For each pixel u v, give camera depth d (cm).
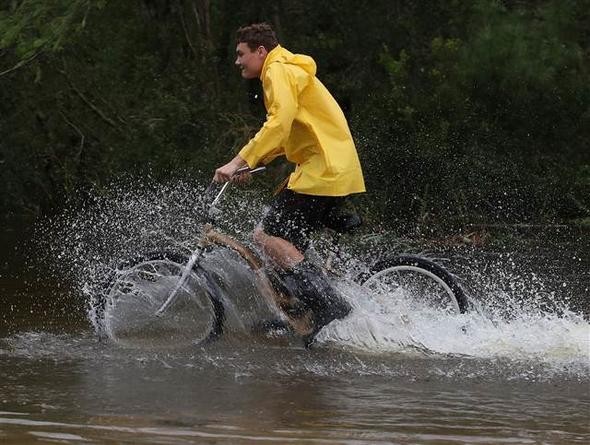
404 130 4325
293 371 1739
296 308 1922
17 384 1617
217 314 1962
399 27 4944
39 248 3612
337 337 1953
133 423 1388
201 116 4688
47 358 1831
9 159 4916
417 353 1903
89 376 1684
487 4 4162
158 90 4766
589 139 4253
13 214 5075
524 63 4016
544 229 4116
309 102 1895
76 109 4881
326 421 1411
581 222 4200
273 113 1844
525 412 1480
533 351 1908
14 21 3616
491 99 4222
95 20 4806
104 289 1992
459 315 1966
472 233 3950
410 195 4122
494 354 1895
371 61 5012
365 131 4331
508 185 4188
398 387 1628
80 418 1411
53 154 4953
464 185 4159
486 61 4059
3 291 2630
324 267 1955
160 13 5375
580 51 4144
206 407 1481
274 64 1873
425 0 4881
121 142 4731
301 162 1920
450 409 1489
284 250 1908
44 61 4497
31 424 1375
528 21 4150
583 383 1673
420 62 4800
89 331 2108
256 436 1330
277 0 5125
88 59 4847
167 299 1986
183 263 1978
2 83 4659
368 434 1349
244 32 1920
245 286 1958
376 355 1883
